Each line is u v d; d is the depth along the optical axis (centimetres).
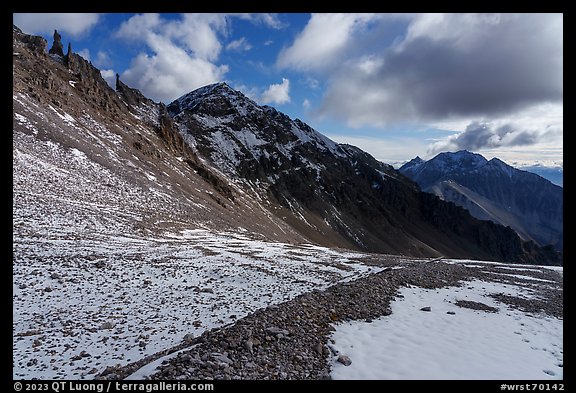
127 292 1894
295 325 1229
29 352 1130
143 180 6756
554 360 1148
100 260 2439
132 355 1152
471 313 1653
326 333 1220
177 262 2675
